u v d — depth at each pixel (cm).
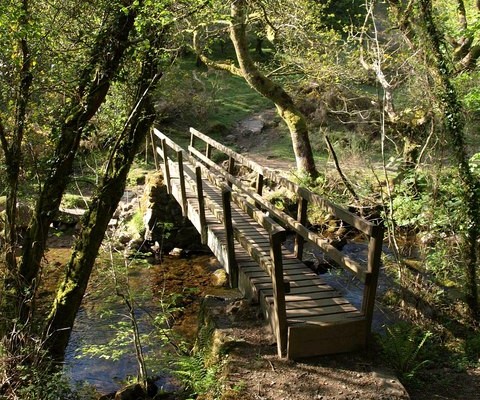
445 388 483
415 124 864
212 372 478
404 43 805
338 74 1146
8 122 627
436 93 628
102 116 749
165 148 1029
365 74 1162
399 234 898
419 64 676
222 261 668
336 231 1089
